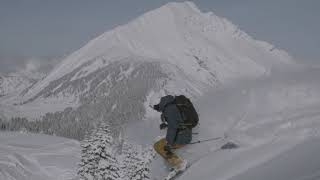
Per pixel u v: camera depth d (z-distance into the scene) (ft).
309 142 16.22
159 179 21.20
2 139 363.56
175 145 19.43
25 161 254.27
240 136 18.74
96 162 106.63
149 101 20.24
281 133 17.83
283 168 14.12
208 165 17.99
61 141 368.48
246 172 15.48
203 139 20.92
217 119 21.22
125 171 101.19
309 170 12.76
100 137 107.86
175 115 19.25
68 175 242.78
